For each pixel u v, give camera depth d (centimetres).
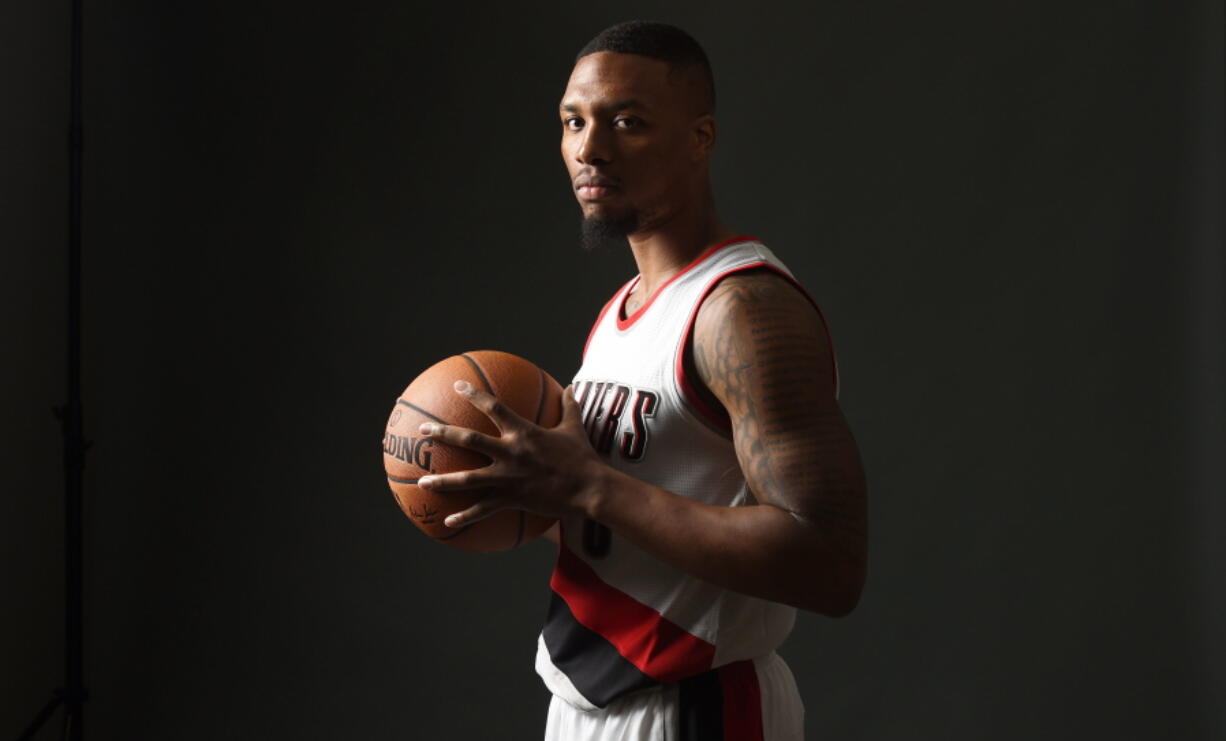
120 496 263
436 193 256
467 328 255
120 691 264
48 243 244
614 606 118
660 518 102
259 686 262
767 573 99
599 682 119
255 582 262
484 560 256
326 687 260
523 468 106
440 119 255
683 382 111
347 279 258
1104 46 224
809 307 109
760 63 241
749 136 242
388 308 257
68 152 239
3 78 231
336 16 258
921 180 235
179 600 263
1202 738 217
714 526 101
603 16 249
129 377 262
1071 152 226
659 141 115
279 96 259
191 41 260
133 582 264
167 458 263
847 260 238
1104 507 225
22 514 239
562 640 123
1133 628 223
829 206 239
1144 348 222
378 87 257
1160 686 221
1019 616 230
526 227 253
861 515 101
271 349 261
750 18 241
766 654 123
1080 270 226
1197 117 216
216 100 260
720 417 112
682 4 244
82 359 256
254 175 260
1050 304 228
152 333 262
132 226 261
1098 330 225
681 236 121
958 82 233
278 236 260
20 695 239
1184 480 219
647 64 115
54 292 246
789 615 124
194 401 262
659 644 115
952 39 233
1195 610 218
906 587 236
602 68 115
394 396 257
